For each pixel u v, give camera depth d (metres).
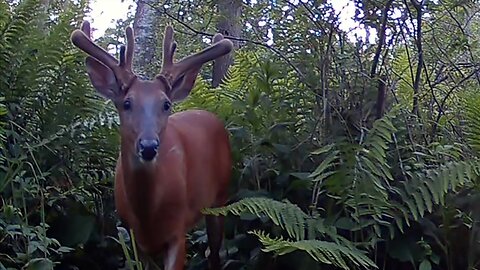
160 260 2.45
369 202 1.98
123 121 2.01
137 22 4.90
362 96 2.43
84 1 2.69
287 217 1.89
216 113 2.72
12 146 2.27
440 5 2.51
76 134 2.49
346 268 1.77
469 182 2.08
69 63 2.52
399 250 2.13
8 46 2.47
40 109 2.51
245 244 2.41
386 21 2.45
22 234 2.04
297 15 2.49
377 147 1.96
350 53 2.49
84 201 2.48
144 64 4.81
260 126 2.52
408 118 2.39
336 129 2.39
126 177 2.06
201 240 2.54
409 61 2.50
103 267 2.54
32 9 2.53
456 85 2.48
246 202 1.89
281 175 2.40
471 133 2.19
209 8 2.90
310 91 2.51
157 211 2.10
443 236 2.15
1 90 2.47
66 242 2.43
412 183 2.00
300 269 2.20
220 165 2.42
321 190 2.27
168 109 2.01
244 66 2.75
